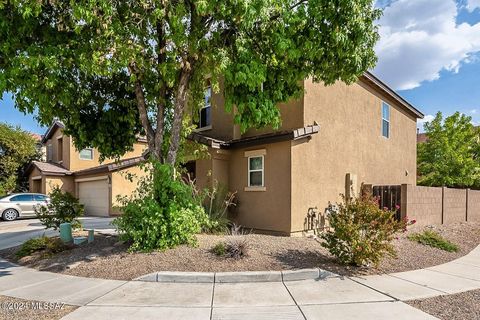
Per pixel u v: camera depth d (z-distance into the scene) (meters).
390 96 15.20
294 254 6.82
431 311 4.33
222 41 6.58
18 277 5.92
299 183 9.97
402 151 16.56
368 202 6.66
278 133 9.89
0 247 9.19
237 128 11.72
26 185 24.94
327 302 4.61
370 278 5.74
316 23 6.23
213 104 9.76
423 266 6.66
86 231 10.11
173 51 6.23
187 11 5.89
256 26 6.53
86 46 5.91
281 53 6.25
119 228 7.15
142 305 4.50
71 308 4.42
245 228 10.90
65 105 6.93
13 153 23.45
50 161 24.00
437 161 20.89
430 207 12.12
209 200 10.71
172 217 6.92
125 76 8.15
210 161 11.17
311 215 10.28
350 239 6.20
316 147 10.70
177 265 6.02
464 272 6.29
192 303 4.57
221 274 5.53
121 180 17.92
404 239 8.98
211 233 9.03
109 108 8.29
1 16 5.54
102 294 4.94
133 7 6.03
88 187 20.09
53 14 6.16
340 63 6.59
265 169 10.44
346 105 12.29
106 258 6.60
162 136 7.85
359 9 6.05
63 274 5.99
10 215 17.34
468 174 19.88
